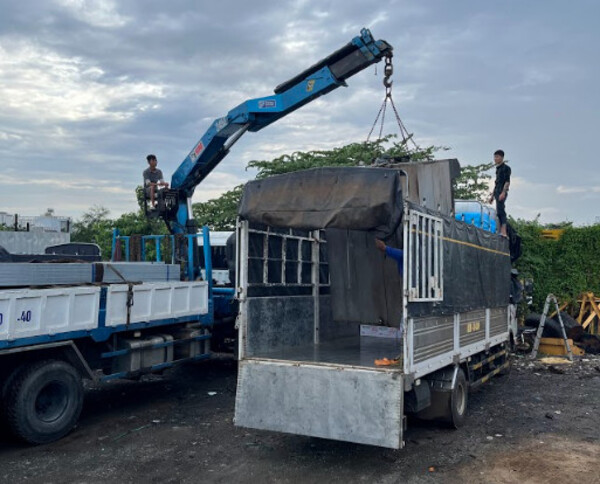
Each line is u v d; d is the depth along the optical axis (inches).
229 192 991.0
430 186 320.8
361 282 285.7
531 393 370.3
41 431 259.8
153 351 328.8
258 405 243.0
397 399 215.3
